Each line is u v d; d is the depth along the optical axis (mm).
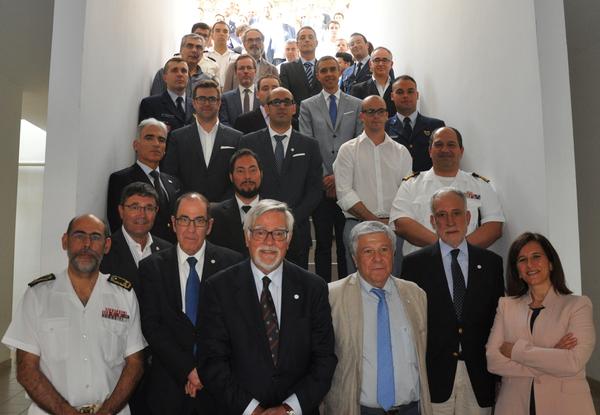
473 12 3869
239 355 2215
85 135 3102
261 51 5770
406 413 2369
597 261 5430
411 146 4227
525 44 3131
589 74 5484
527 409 2375
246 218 2361
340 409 2342
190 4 7801
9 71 5969
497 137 3498
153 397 2465
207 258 2654
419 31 5160
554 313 2418
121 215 2891
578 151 5730
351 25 8414
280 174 3617
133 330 2439
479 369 2576
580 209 5703
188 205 2609
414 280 2707
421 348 2443
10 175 6402
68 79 3033
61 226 2951
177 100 4461
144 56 4746
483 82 3713
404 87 4270
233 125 4852
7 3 4367
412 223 3307
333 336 2336
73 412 2211
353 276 2521
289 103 3689
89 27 3154
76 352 2293
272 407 2141
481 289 2641
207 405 2404
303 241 3582
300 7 8414
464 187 3365
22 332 2271
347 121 4484
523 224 3156
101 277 2434
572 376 2314
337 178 3844
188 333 2479
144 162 3383
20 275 8664
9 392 5516
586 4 4438
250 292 2293
